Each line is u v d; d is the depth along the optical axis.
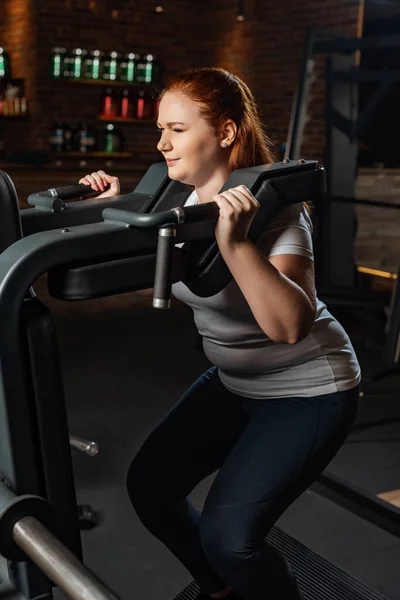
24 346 0.96
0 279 0.95
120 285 1.05
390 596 2.22
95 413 3.60
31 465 0.98
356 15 6.71
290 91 7.39
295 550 2.02
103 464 3.04
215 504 1.41
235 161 1.39
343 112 5.62
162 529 1.65
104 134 7.52
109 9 7.55
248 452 1.43
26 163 6.72
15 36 7.66
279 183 1.23
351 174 5.74
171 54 8.05
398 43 4.62
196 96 1.33
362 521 2.68
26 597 0.96
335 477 2.84
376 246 6.19
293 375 1.46
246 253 1.15
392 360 4.19
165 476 1.62
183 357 4.55
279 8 7.38
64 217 1.39
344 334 1.53
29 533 0.80
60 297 1.04
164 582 2.27
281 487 1.40
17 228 1.05
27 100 7.55
